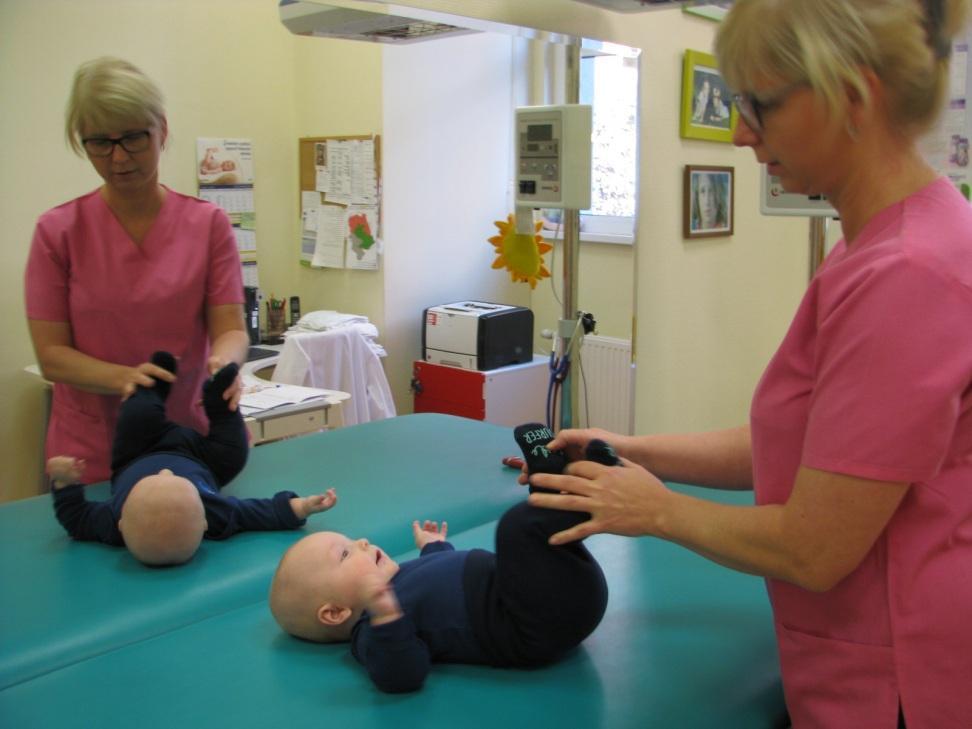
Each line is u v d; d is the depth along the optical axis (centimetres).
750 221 281
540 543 109
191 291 164
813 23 75
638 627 123
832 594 87
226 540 150
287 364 219
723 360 283
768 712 105
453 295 237
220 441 164
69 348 160
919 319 74
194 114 210
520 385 228
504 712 102
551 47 210
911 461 75
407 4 168
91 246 158
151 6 201
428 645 113
